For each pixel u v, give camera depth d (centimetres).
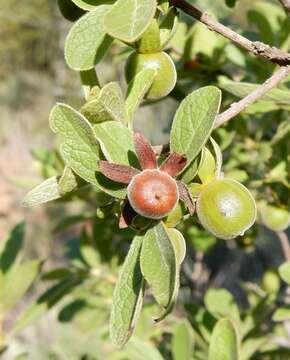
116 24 10
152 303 22
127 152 11
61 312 23
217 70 19
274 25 20
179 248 10
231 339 14
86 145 11
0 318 19
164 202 10
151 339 22
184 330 17
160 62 12
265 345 21
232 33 12
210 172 11
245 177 19
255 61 18
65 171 11
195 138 10
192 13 12
